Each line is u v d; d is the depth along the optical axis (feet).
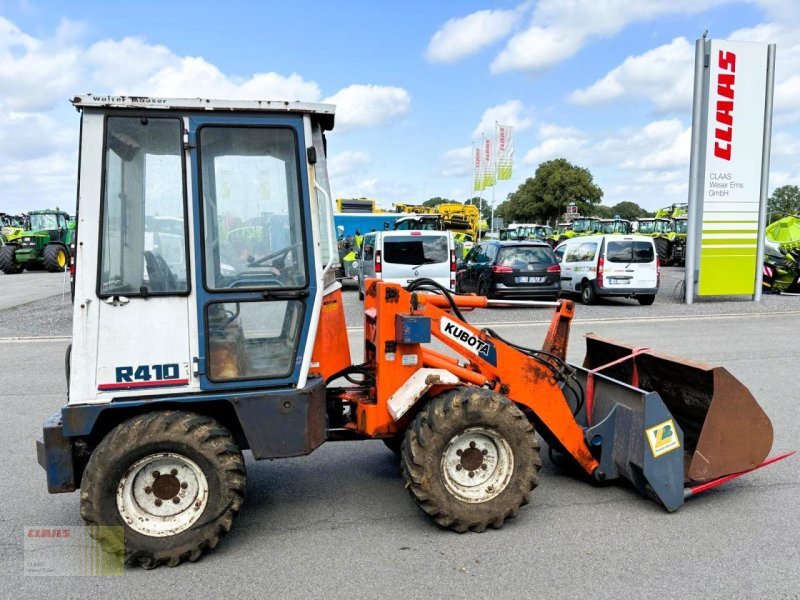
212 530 11.96
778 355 30.76
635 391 14.35
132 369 11.84
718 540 12.74
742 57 51.11
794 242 61.21
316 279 12.71
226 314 12.34
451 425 12.72
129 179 11.73
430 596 10.74
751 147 52.54
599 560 11.94
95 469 11.39
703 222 52.80
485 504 13.01
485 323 42.93
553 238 123.75
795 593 10.77
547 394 14.80
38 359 31.60
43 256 95.66
